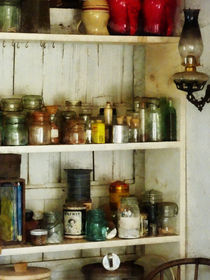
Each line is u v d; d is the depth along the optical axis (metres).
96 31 2.41
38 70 2.60
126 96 2.73
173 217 2.54
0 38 2.25
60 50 2.62
